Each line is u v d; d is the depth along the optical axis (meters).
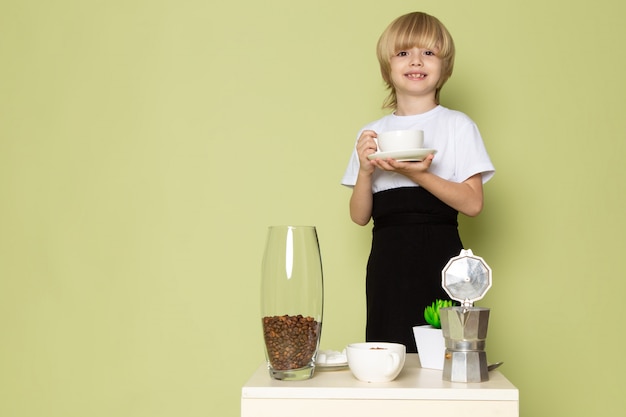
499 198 2.26
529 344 2.23
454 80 2.28
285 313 1.10
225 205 2.31
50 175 2.36
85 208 2.35
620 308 2.22
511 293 2.24
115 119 2.35
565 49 2.27
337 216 2.29
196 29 2.35
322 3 2.32
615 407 2.21
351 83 2.30
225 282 2.30
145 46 2.36
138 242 2.33
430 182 1.62
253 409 1.02
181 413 2.29
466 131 1.76
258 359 2.28
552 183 2.25
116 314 2.32
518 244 2.25
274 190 2.31
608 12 2.26
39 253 2.35
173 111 2.34
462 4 2.29
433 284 1.67
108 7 2.37
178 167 2.33
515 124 2.26
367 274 1.79
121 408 2.30
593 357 2.22
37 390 2.32
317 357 1.20
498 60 2.27
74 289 2.33
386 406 1.01
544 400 2.23
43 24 2.38
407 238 1.69
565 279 2.24
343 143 2.30
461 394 1.01
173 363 2.30
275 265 1.12
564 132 2.25
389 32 1.82
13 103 2.38
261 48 2.33
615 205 2.24
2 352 2.34
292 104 2.32
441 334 1.16
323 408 1.02
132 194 2.34
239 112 2.33
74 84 2.37
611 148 2.25
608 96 2.25
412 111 1.83
